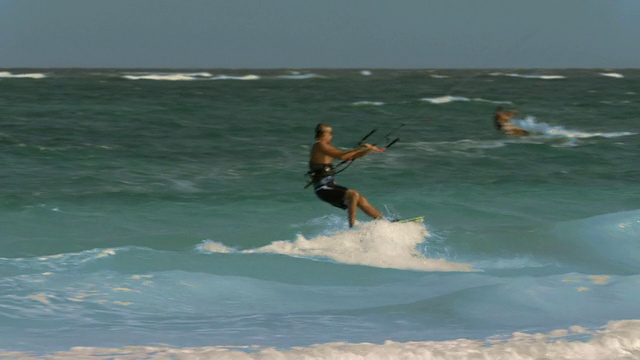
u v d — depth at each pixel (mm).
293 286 30297
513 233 41156
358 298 28547
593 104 177750
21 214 47188
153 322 24188
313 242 38031
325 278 31938
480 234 41125
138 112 145500
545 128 122312
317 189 40062
